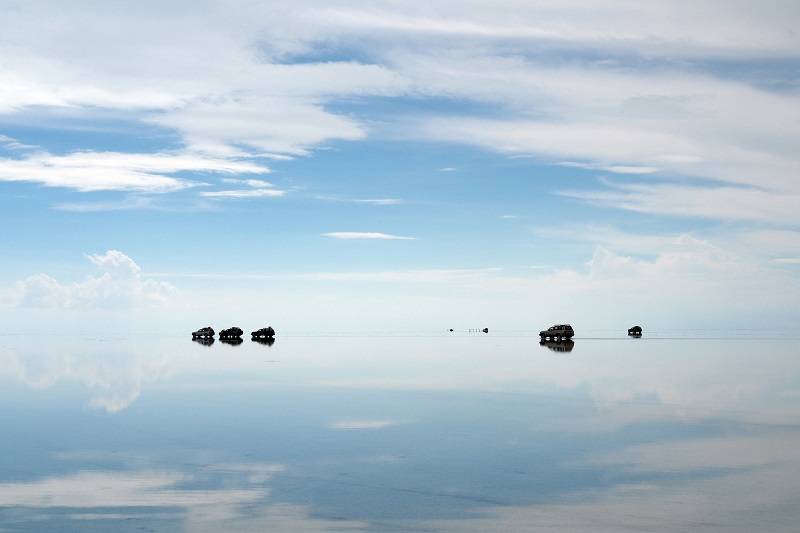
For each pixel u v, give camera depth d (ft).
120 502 96.58
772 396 203.10
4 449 130.93
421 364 341.82
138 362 360.07
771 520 87.15
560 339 631.15
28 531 85.40
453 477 108.78
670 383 241.14
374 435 144.36
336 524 87.51
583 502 95.45
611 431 147.33
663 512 90.74
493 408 182.39
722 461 118.93
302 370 306.76
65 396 212.23
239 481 106.93
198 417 168.96
